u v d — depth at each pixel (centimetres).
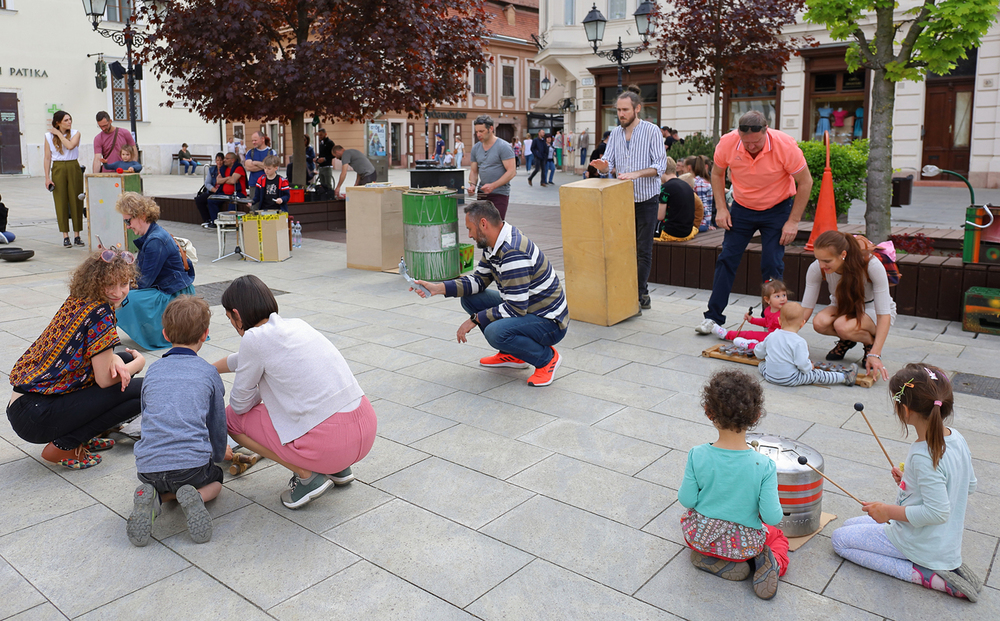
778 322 596
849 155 1094
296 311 740
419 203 852
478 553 316
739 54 1508
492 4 4512
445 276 871
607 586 293
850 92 2228
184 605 281
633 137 705
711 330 649
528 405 487
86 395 382
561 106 3509
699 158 1081
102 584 294
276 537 329
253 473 394
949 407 272
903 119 2147
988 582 294
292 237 1156
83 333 372
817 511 327
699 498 297
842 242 532
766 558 289
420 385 525
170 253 605
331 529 336
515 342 503
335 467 349
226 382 525
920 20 775
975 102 2038
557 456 410
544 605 281
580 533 332
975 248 679
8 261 981
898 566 295
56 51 2844
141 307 596
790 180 617
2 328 657
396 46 1298
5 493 369
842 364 564
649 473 390
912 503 286
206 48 1227
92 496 367
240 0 1207
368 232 952
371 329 673
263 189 1118
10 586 292
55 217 1490
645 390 515
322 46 1269
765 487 282
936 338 638
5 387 514
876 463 399
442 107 4256
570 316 708
